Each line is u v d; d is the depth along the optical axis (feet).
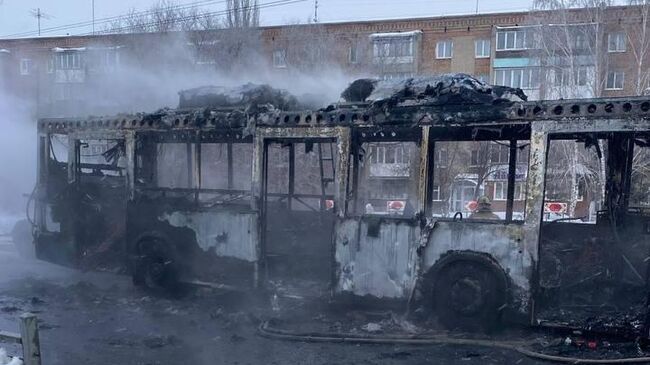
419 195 19.72
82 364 16.89
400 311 20.06
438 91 19.61
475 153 53.26
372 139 21.68
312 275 24.76
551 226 22.67
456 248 18.95
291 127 22.11
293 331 19.62
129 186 26.76
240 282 23.57
